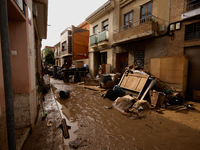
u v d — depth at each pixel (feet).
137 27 26.32
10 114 4.83
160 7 24.22
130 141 8.95
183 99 18.79
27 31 8.87
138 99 17.43
